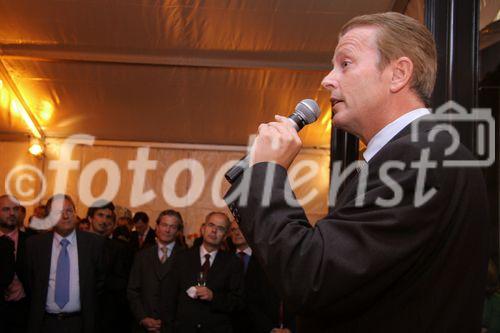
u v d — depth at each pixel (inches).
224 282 149.6
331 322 33.4
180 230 242.2
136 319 165.8
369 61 36.4
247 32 202.2
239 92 249.0
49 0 188.5
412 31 36.4
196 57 215.9
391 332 31.4
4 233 170.7
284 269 30.9
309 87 240.4
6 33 208.7
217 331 145.9
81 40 212.4
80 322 156.8
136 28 202.7
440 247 31.7
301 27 196.9
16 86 252.5
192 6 188.4
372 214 30.8
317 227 31.9
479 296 32.9
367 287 30.6
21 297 156.9
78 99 265.0
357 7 182.2
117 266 171.6
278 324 144.0
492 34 72.2
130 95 258.8
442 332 31.3
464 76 71.1
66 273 156.7
